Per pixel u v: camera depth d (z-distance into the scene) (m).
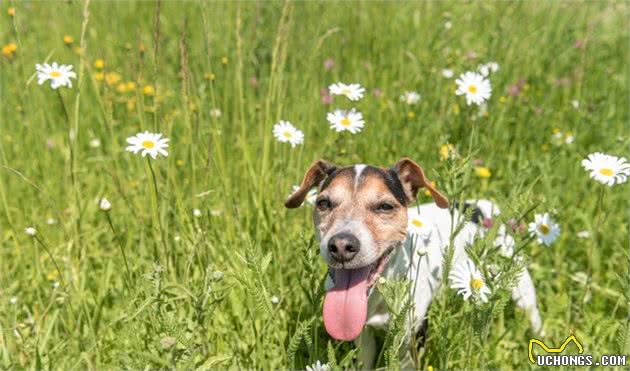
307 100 1.82
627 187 1.75
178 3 2.46
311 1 2.21
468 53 1.97
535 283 1.61
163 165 1.60
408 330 1.40
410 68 2.01
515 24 2.18
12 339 1.41
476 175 1.73
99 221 1.69
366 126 1.78
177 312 1.40
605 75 2.14
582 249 1.65
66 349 1.43
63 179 1.75
